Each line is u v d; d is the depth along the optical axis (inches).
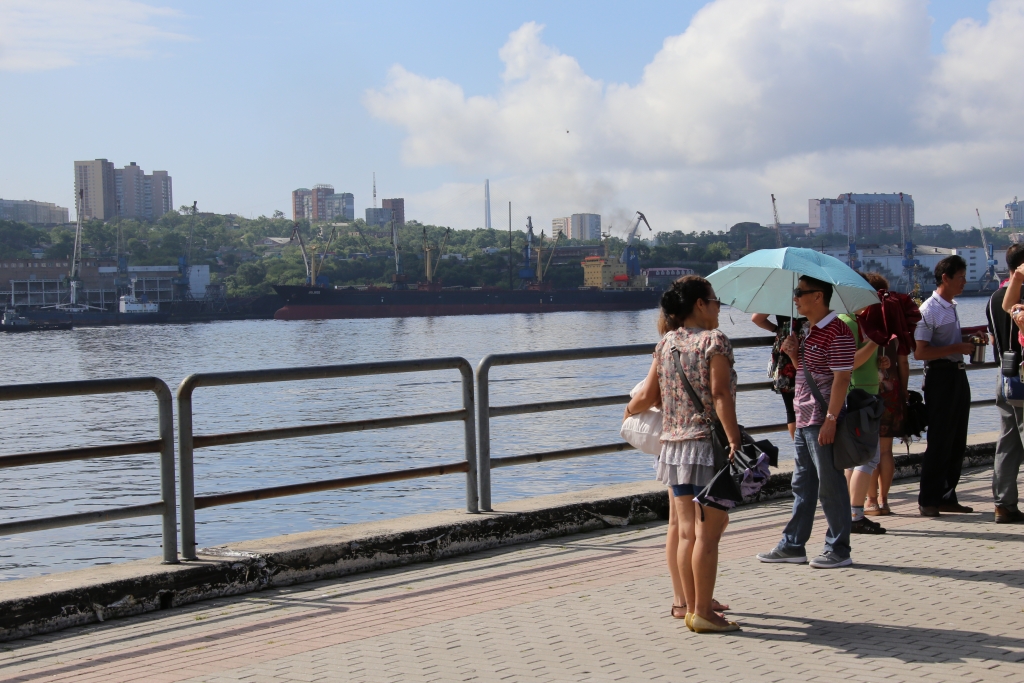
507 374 2085.4
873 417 222.1
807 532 227.3
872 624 180.2
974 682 149.4
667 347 184.4
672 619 186.2
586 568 227.1
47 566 556.4
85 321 7204.7
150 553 579.8
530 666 159.9
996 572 215.8
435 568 233.5
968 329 292.7
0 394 195.0
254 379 227.9
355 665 162.4
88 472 891.4
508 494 706.8
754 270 254.4
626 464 831.7
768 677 153.3
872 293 240.2
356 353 3521.2
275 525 623.5
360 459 929.5
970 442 365.1
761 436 1012.5
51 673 165.5
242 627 188.7
